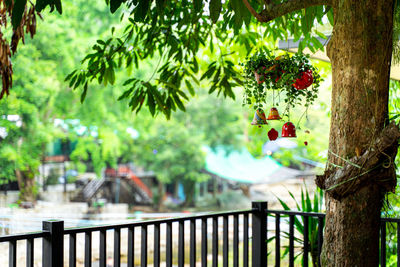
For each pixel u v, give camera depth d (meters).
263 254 3.74
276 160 22.89
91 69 4.03
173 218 3.21
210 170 25.75
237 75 4.30
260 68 3.15
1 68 2.72
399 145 2.37
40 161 21.61
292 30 3.81
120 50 4.10
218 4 2.64
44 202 21.92
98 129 21.34
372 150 2.30
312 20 3.39
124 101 20.59
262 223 3.74
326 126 19.08
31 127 19.52
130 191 27.81
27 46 18.38
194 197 29.16
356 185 2.34
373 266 2.38
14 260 2.46
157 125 23.06
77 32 19.94
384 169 2.32
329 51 2.48
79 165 22.80
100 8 19.86
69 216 18.06
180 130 23.22
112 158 22.73
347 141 2.37
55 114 20.95
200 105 23.62
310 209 4.20
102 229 2.85
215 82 4.38
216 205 28.88
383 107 2.36
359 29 2.36
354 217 2.37
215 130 24.31
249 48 4.36
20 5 2.43
